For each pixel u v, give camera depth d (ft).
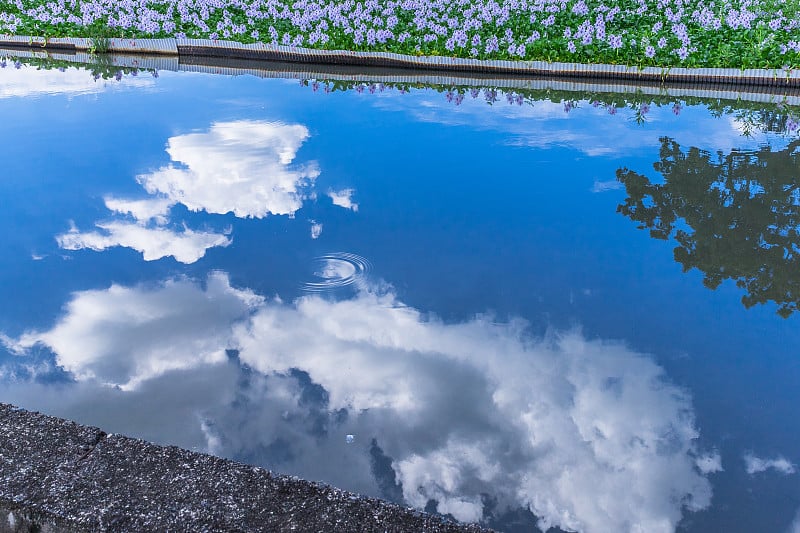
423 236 12.93
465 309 10.38
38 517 4.88
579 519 6.48
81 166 16.96
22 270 11.74
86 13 35.55
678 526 6.37
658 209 14.01
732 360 9.03
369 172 16.53
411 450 7.45
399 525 4.83
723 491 6.84
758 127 19.74
